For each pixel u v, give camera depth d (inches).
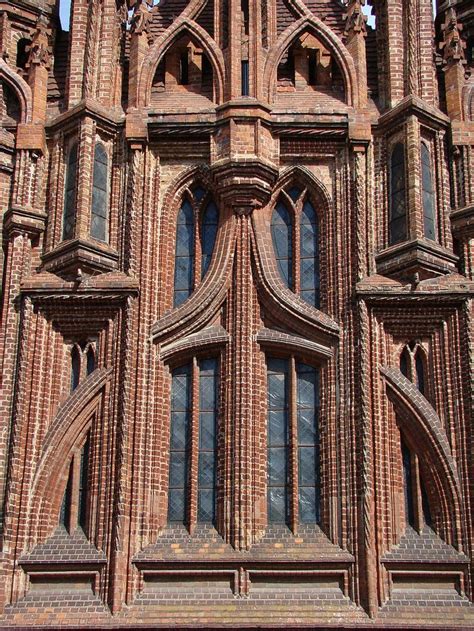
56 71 1374.3
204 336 1184.2
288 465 1151.0
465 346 1158.3
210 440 1162.0
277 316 1190.9
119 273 1206.3
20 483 1129.4
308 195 1257.4
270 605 1067.3
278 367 1192.2
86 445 1159.6
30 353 1176.2
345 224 1219.2
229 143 1226.0
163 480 1141.7
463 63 1321.4
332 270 1203.9
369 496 1096.8
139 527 1106.7
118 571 1079.0
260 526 1117.7
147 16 1317.7
